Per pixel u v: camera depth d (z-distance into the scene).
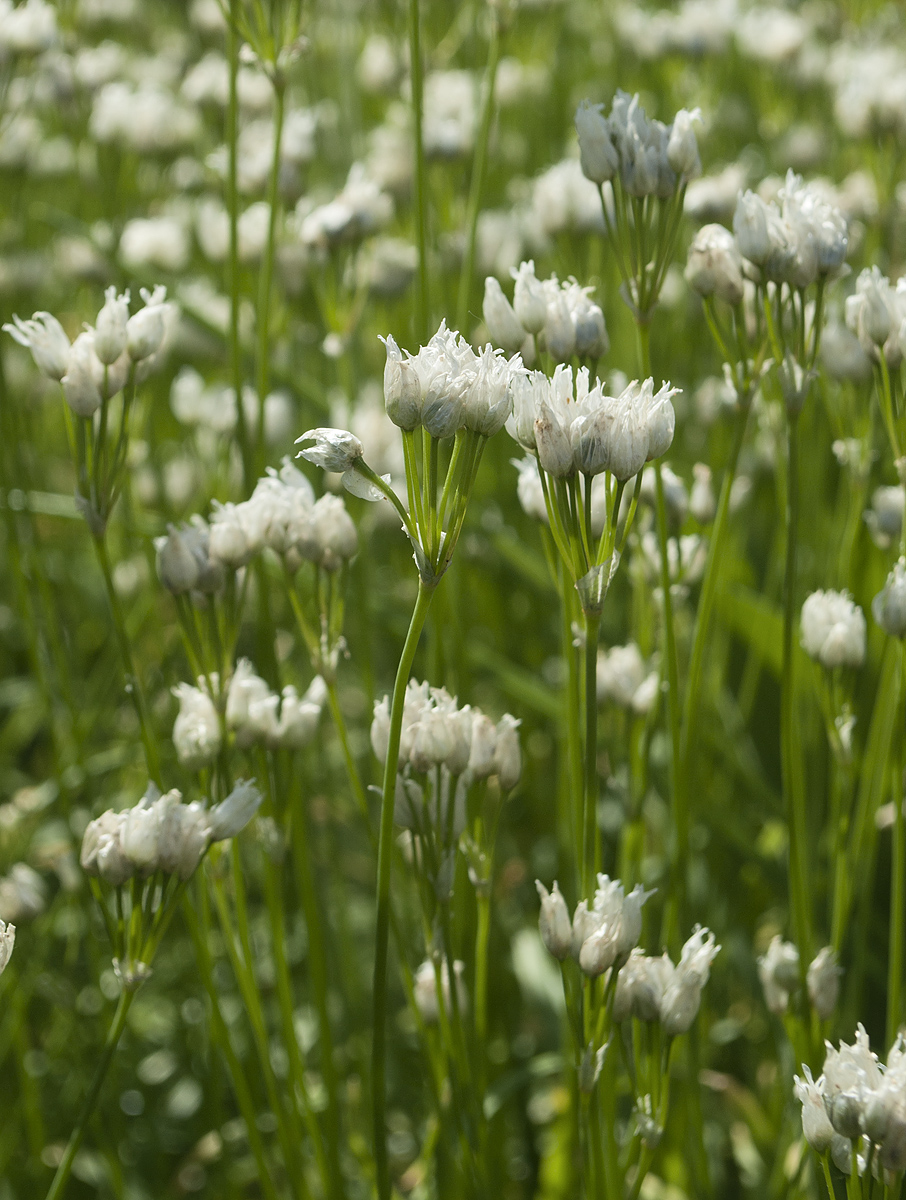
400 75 1.03
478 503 0.93
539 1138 0.76
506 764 0.64
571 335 0.64
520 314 0.64
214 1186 0.75
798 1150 0.68
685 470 0.91
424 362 0.59
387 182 0.91
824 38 1.26
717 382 0.84
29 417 1.00
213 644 0.65
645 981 0.62
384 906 0.62
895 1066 0.60
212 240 0.83
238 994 0.80
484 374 0.59
